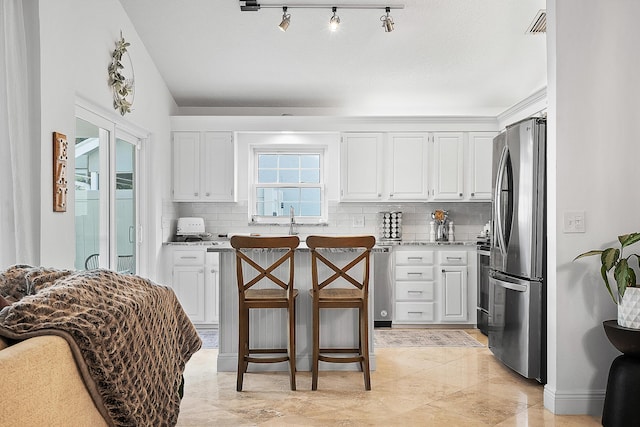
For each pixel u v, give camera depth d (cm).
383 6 454
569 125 334
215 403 348
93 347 153
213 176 610
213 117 606
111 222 450
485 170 610
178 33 494
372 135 611
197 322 580
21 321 149
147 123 521
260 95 614
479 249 564
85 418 154
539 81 575
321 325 424
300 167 659
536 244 380
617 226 334
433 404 347
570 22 333
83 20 371
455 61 539
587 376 334
